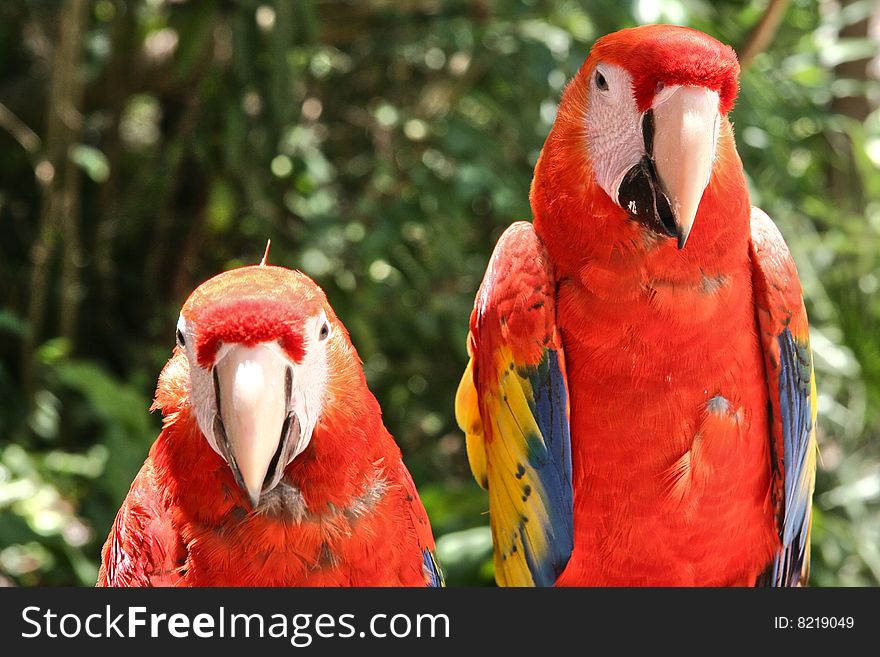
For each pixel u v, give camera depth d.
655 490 2.17
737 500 2.23
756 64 4.23
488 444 2.37
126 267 5.29
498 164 4.17
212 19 4.35
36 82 5.18
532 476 2.24
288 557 1.64
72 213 4.77
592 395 2.13
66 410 4.77
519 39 4.16
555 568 2.30
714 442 2.13
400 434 5.06
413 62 4.89
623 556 2.25
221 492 1.62
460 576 3.22
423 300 4.84
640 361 2.07
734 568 2.33
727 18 4.34
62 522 3.87
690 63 1.90
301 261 4.48
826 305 4.35
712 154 1.90
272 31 3.97
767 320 2.17
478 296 2.41
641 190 1.96
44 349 4.45
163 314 5.03
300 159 4.50
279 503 1.63
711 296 2.02
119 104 4.98
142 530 1.70
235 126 4.25
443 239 4.45
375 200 4.77
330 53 4.95
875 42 4.76
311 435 1.60
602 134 2.00
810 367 2.33
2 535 3.60
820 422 4.71
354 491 1.66
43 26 5.23
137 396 3.97
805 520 2.46
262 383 1.50
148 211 4.96
